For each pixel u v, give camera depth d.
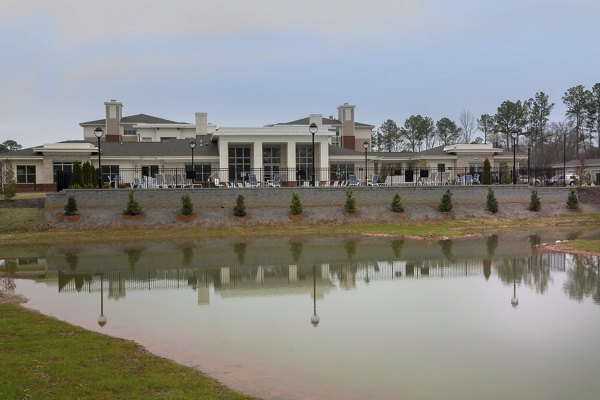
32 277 18.84
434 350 10.77
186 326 12.48
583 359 10.28
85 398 7.83
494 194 39.22
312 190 36.19
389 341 11.35
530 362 10.11
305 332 11.98
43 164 43.56
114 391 8.16
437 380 9.17
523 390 8.77
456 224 34.56
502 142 98.69
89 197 33.25
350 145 62.97
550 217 37.53
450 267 20.56
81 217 31.78
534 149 95.94
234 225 32.88
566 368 9.80
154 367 9.41
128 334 11.84
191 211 33.25
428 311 13.89
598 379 9.28
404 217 35.62
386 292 16.23
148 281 18.08
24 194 39.50
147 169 45.19
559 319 13.08
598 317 13.26
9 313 13.24
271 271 19.88
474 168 47.91
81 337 11.09
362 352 10.62
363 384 8.96
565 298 15.31
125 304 14.77
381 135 102.06
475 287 16.89
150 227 31.64
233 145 45.59
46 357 9.56
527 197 39.91
